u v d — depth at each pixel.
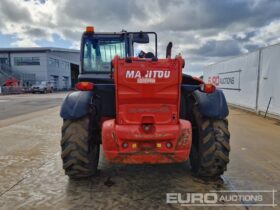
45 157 4.04
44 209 2.43
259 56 8.95
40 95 26.47
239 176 3.22
